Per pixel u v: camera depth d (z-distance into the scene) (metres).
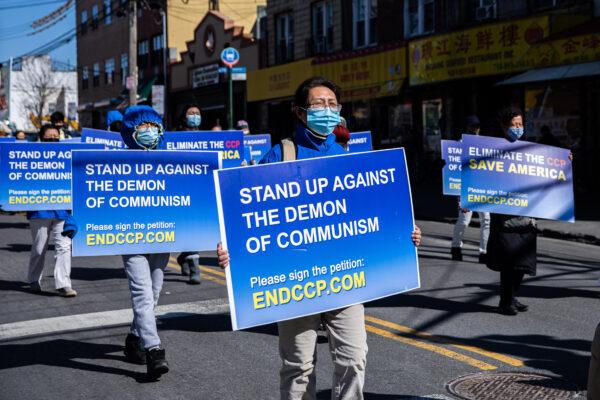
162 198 5.61
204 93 36.72
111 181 5.50
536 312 7.27
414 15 23.38
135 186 5.55
